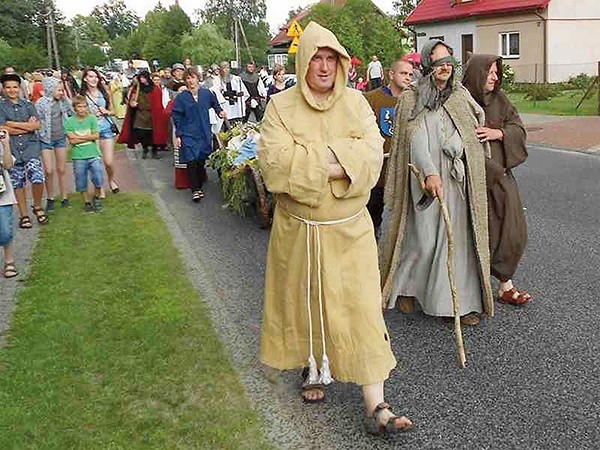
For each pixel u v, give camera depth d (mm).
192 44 61469
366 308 3963
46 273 7133
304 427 4129
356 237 3955
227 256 7715
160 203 10781
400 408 4344
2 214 6957
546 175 12047
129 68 26969
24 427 4129
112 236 8625
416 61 6727
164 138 15828
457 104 5203
